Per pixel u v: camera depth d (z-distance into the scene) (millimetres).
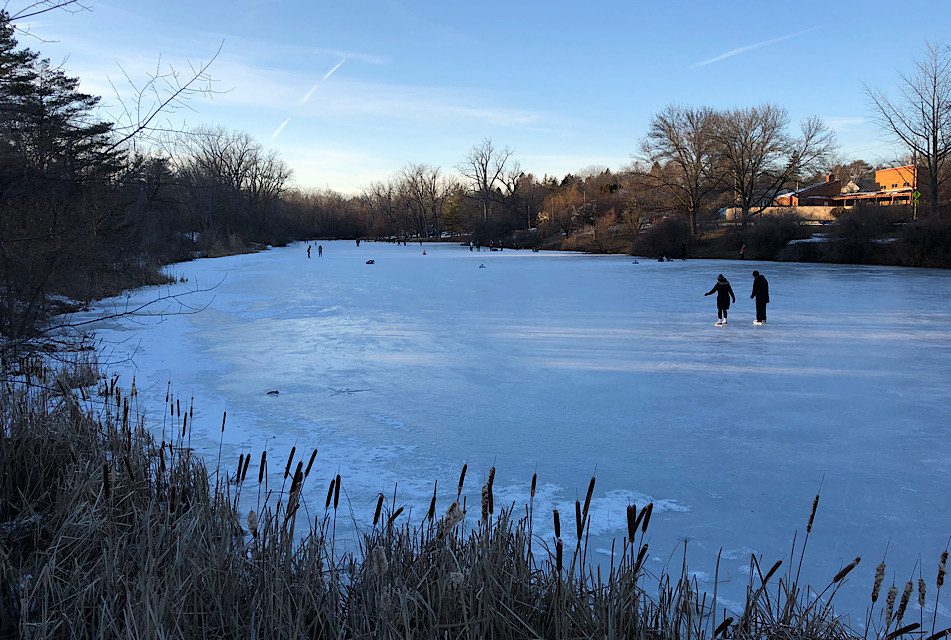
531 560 3236
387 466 6172
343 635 2756
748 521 4914
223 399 8859
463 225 120562
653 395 9008
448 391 9320
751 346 12914
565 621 2674
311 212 130375
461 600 2680
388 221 125125
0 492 4340
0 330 7754
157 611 2543
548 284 28859
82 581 3014
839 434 7148
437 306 20672
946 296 21641
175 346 13398
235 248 66812
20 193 5719
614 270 37781
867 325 15586
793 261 43438
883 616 3570
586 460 6340
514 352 12484
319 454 6508
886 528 4770
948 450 6562
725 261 46094
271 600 2748
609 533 4715
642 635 2680
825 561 4266
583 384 9719
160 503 4129
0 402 5648
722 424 7578
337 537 4473
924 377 9977
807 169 55469
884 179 73125
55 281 8234
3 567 3143
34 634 2729
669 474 5949
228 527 3627
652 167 58281
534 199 97125
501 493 5488
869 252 39531
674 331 15016
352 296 24234
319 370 10875
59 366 9875
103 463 4215
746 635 2770
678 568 4164
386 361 11641
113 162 5730
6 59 5285
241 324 16828
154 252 29203
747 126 55531
